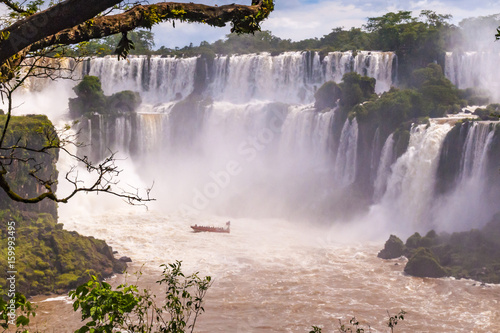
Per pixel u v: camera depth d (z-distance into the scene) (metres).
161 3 8.70
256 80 94.81
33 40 7.59
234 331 36.41
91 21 8.38
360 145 70.75
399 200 65.00
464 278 46.41
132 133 83.69
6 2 8.81
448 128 62.69
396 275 48.25
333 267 51.03
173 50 121.19
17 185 53.41
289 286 45.72
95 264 47.53
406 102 69.06
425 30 93.88
